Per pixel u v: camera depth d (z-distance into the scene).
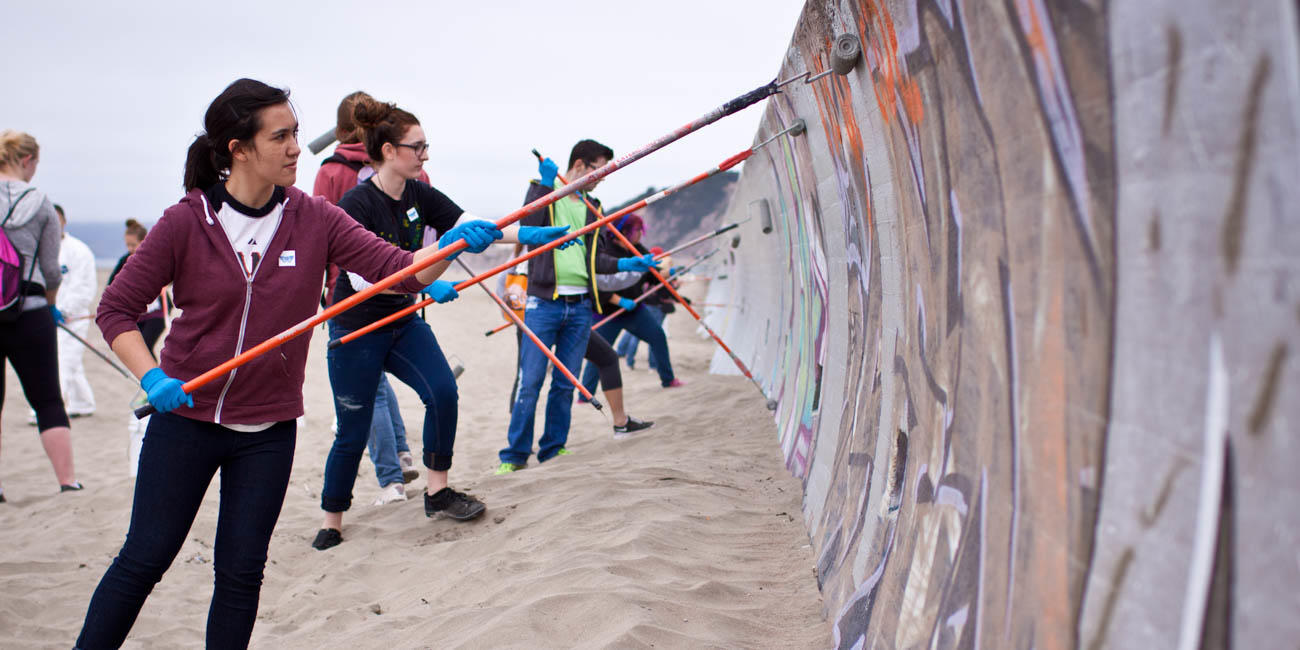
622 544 3.57
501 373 11.90
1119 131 1.21
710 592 3.12
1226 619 1.03
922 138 2.17
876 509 2.71
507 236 3.80
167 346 2.54
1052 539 1.47
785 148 5.19
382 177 4.10
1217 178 1.01
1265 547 0.97
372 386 4.30
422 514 4.66
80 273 9.47
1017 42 1.48
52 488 6.42
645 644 2.68
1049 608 1.45
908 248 2.52
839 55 2.58
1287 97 0.89
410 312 3.94
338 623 3.42
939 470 2.13
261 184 2.51
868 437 3.04
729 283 14.02
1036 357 1.54
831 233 4.14
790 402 5.66
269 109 2.41
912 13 1.98
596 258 6.21
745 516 4.06
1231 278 1.00
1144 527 1.19
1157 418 1.17
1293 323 0.91
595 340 6.37
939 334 2.17
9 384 11.04
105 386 10.98
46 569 4.29
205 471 2.53
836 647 2.58
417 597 3.60
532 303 5.71
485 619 3.07
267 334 2.53
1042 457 1.52
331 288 4.28
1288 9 0.87
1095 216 1.31
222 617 2.51
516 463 5.64
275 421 2.58
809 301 5.25
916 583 2.13
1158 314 1.16
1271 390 0.95
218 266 2.47
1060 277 1.44
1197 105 1.03
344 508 4.41
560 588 3.23
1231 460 1.02
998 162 1.66
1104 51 1.22
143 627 3.54
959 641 1.80
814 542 3.49
